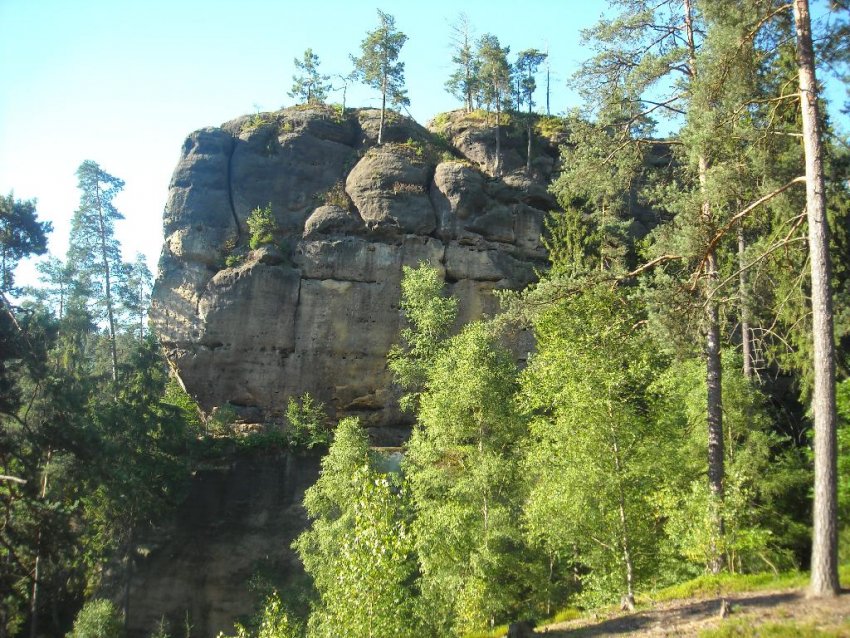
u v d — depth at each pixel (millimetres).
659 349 20688
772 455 25047
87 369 37906
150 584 31250
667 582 19062
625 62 19422
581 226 34219
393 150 41594
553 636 14070
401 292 38000
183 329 37125
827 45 15422
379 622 14023
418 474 24578
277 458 33938
